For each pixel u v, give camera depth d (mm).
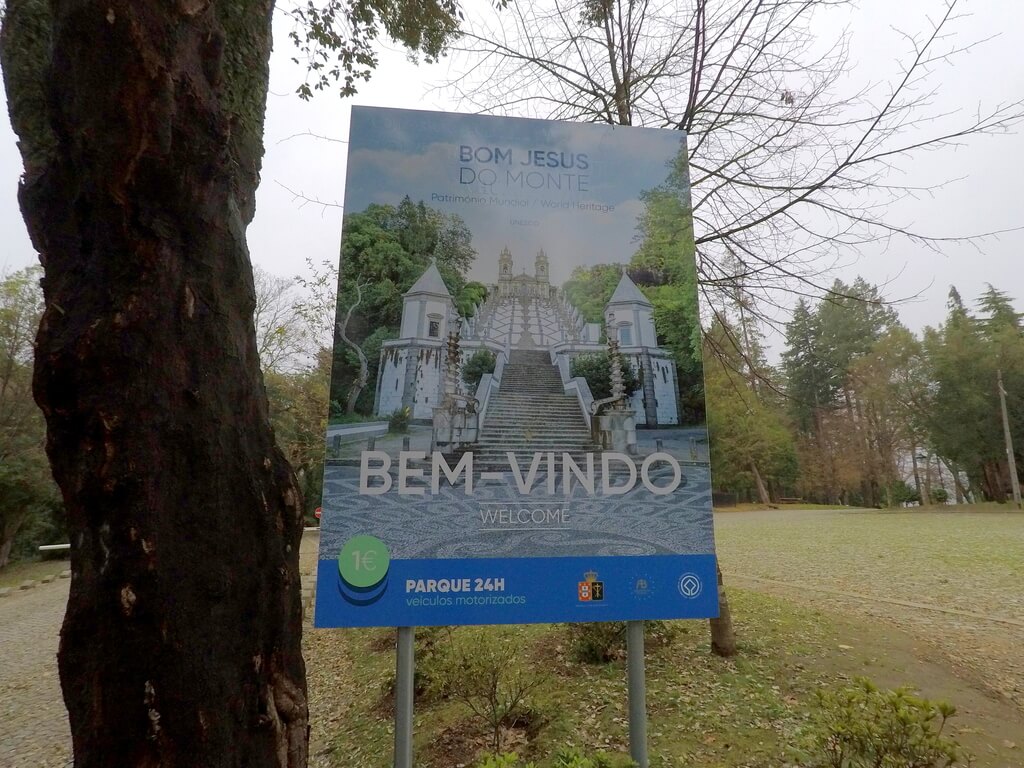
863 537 18391
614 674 5691
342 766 4887
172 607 1752
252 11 2660
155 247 1941
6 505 20688
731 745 4277
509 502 2996
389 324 3096
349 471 2924
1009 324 35500
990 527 19984
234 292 2158
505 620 2879
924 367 35875
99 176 1908
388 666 7207
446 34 6758
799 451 44094
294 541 2186
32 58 2412
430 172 3266
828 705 2865
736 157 6312
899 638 7027
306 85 6836
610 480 3100
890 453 39062
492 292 3213
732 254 6633
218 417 1969
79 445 1829
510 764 2109
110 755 1692
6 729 6641
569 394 3170
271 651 2010
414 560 2881
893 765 2490
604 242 3354
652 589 3010
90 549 1783
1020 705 5184
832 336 42594
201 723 1751
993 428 33281
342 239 3137
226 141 2148
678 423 3211
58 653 1798
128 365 1829
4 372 21188
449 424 3041
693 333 3320
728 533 21750
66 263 2021
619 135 3480
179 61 2018
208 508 1890
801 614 8125
